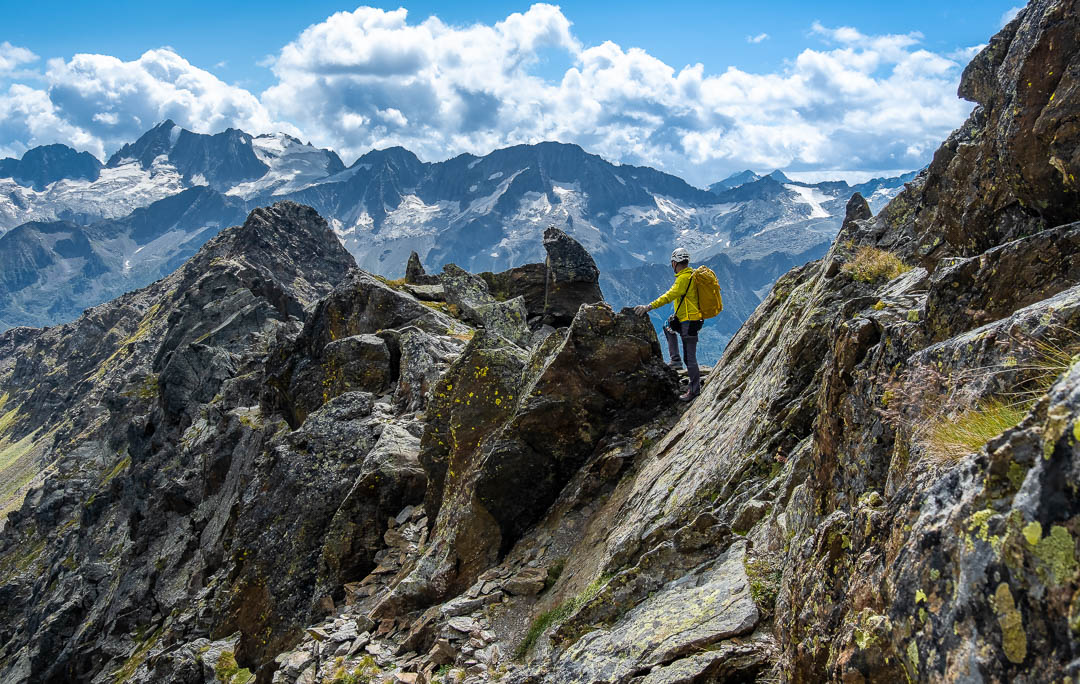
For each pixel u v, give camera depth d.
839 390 9.25
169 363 77.19
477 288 40.34
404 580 17.47
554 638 12.03
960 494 4.93
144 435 84.88
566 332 19.59
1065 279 7.12
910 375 7.36
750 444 12.96
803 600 7.41
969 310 7.73
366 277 37.50
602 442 18.00
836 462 8.93
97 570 66.44
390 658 15.48
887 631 5.48
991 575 4.18
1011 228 10.38
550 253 39.16
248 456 39.56
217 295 112.44
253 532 23.44
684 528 11.68
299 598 21.30
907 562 5.20
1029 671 3.83
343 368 30.39
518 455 17.78
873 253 14.59
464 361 20.42
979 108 15.88
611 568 13.01
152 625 43.97
